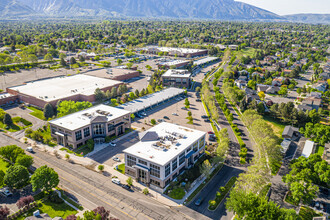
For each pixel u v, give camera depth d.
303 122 158.88
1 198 91.94
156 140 116.19
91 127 135.25
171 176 103.88
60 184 100.75
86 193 96.19
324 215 86.50
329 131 130.75
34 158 119.00
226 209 89.31
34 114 174.38
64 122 134.88
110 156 122.56
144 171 101.31
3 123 157.25
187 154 113.06
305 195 89.19
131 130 151.50
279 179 106.56
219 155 112.31
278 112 168.88
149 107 190.12
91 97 194.62
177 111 185.12
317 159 105.31
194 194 97.25
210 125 160.38
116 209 88.12
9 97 192.12
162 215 86.00
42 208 86.75
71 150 127.25
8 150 108.62
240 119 171.25
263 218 74.12
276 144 117.06
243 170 112.62
